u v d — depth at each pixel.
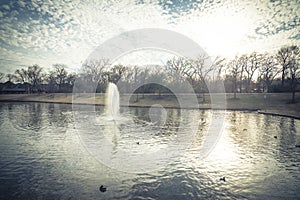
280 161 9.69
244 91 54.88
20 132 15.88
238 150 11.53
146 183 7.32
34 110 33.22
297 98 40.03
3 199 6.16
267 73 49.81
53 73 70.38
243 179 7.77
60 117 24.78
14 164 8.93
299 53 44.25
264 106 38.00
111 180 7.48
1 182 7.22
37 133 15.53
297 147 12.16
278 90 47.19
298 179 7.77
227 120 23.80
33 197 6.29
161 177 7.84
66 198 6.25
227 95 48.19
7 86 71.50
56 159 9.62
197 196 6.52
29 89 71.94
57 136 14.55
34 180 7.39
